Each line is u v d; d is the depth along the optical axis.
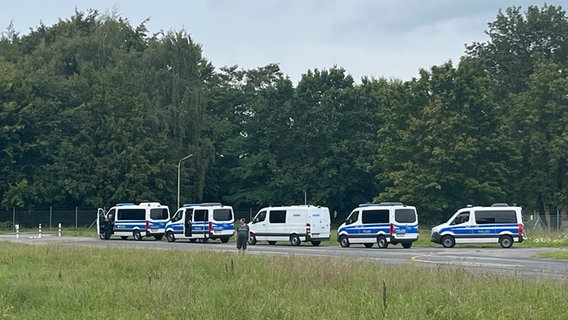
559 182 103.38
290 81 120.12
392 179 101.06
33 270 30.22
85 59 120.19
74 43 120.44
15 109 108.81
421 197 96.94
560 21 127.00
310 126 114.25
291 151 117.12
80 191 107.31
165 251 40.56
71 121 112.38
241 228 45.22
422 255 48.94
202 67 136.25
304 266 26.09
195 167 112.31
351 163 113.38
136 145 109.19
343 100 116.31
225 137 125.19
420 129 99.75
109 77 112.50
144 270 29.59
